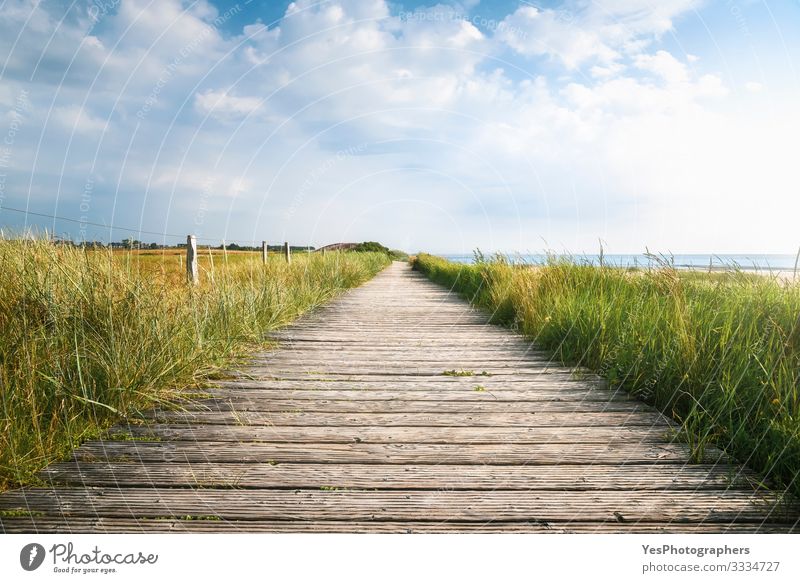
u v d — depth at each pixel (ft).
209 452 7.86
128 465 7.33
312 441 8.38
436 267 57.00
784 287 11.59
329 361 14.58
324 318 24.07
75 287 11.74
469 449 8.07
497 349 16.60
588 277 19.58
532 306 19.29
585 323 14.89
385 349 16.49
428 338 18.66
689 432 8.29
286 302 22.91
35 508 6.14
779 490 6.62
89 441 8.18
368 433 8.77
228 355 14.35
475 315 25.50
